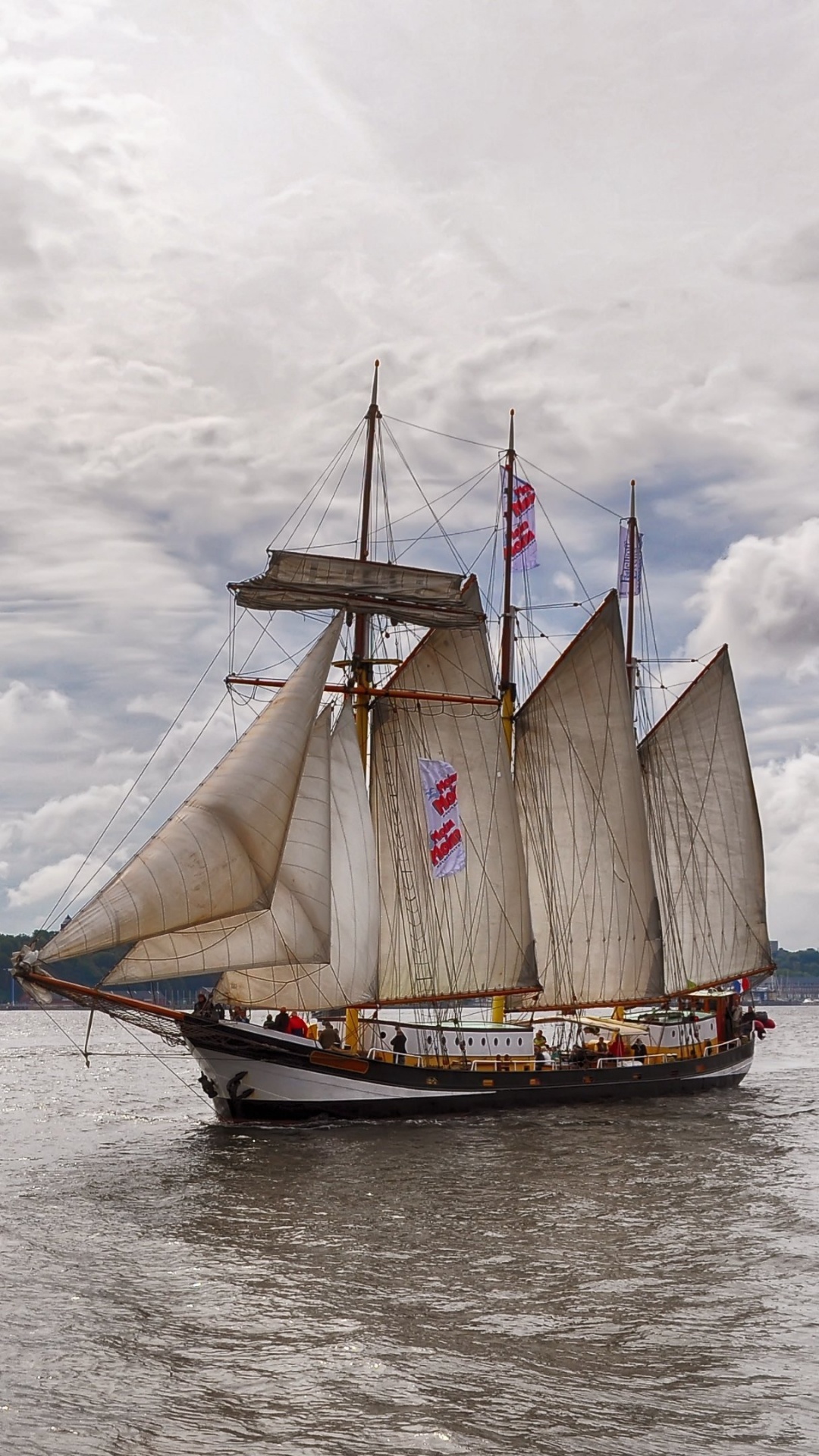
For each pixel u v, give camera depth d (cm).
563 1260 2986
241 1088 5050
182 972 4741
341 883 5416
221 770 4834
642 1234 3250
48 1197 3797
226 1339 2414
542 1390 2172
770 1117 5566
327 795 5119
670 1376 2236
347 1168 4209
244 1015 5191
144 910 4506
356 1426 2025
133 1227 3362
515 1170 4153
